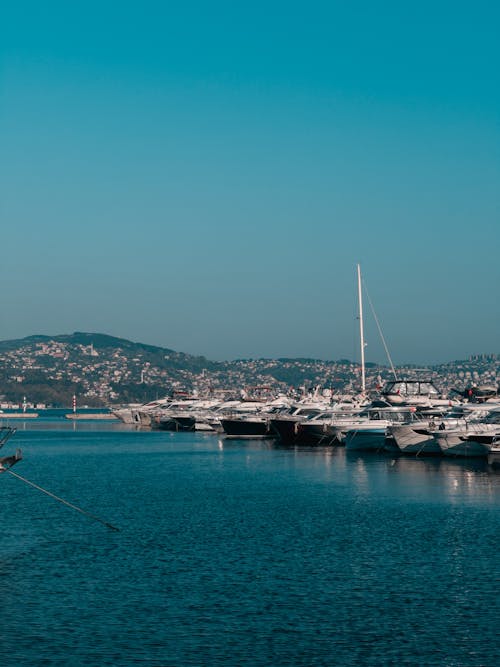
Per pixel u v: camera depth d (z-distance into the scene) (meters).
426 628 30.64
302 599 34.25
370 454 104.00
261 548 44.00
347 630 30.48
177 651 28.53
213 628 30.77
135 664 27.44
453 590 35.47
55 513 56.56
